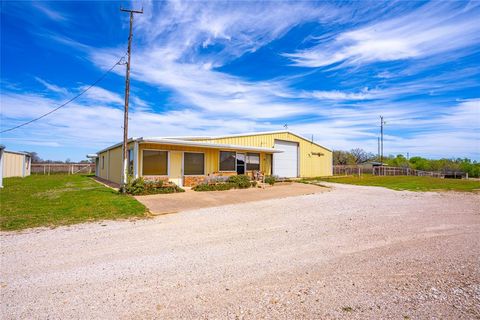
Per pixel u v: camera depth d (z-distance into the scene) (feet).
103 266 12.78
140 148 43.45
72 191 40.29
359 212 27.32
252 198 36.81
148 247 15.60
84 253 14.48
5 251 14.58
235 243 16.60
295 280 11.54
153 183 39.91
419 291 10.73
